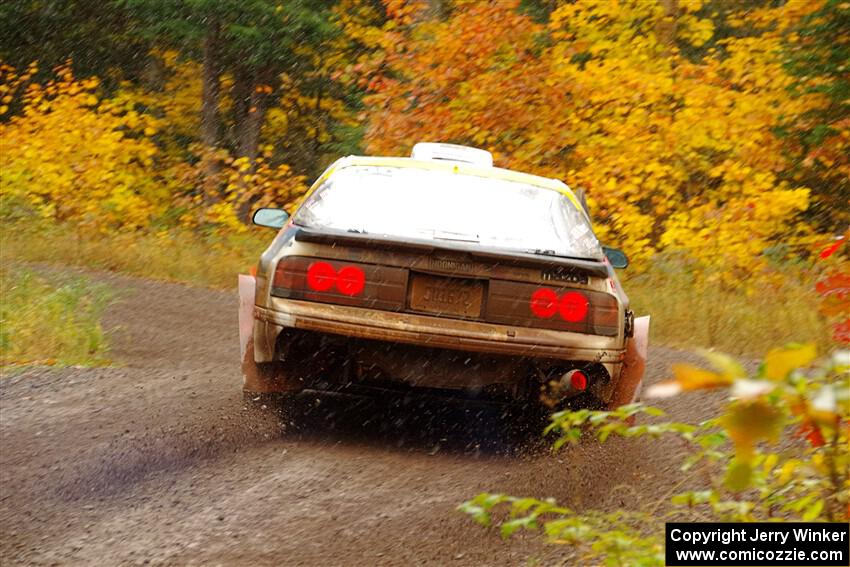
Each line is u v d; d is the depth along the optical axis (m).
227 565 7.10
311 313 9.93
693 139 29.81
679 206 28.94
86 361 14.48
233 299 23.77
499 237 10.77
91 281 24.27
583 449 10.17
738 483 2.89
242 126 57.41
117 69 59.53
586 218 11.62
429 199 11.22
